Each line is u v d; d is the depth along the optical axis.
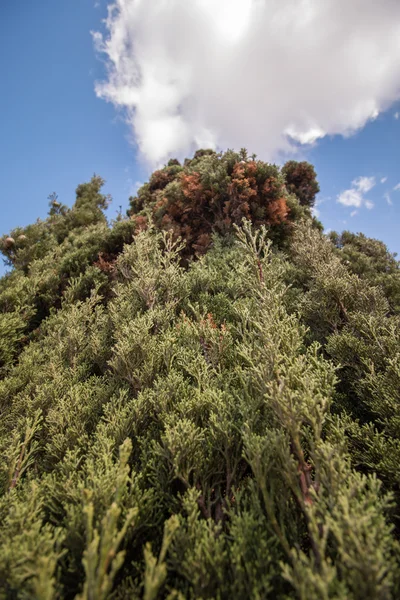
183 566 1.39
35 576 1.24
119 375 3.53
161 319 4.43
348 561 1.08
